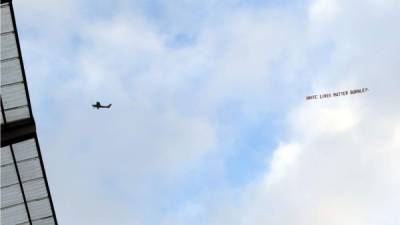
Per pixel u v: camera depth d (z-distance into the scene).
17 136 50.81
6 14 46.69
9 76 49.56
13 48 48.56
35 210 56.12
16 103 50.72
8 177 53.50
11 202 54.62
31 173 54.22
